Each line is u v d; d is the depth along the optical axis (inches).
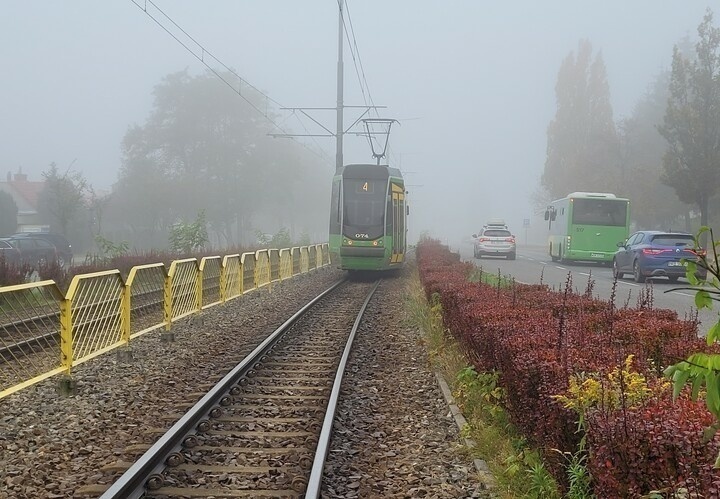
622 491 144.3
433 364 416.5
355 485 230.5
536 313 334.0
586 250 1406.3
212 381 380.2
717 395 112.7
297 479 224.8
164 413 314.0
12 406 322.3
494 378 281.6
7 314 406.9
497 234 1712.6
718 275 121.0
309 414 315.9
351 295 850.1
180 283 553.0
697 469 132.2
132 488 216.1
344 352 448.5
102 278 408.8
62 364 351.3
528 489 213.2
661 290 876.6
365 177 1035.9
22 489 220.2
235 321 621.6
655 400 171.2
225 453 258.4
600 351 236.8
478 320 320.8
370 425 306.0
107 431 287.9
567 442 189.3
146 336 526.3
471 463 253.4
